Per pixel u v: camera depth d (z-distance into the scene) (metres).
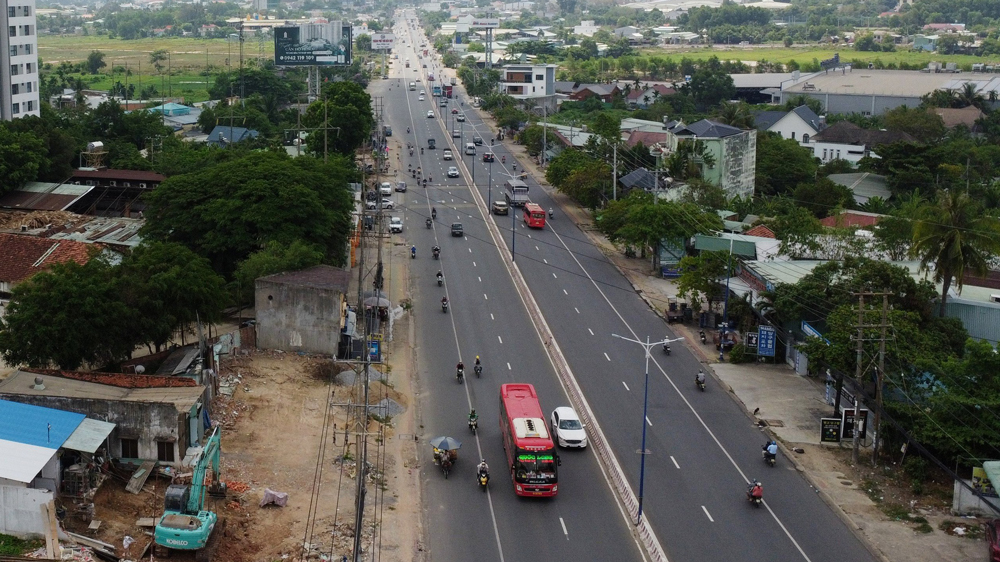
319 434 80.44
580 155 183.88
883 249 118.06
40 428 66.38
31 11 199.62
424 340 107.12
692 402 91.44
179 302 87.56
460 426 85.00
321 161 136.62
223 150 161.12
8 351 81.19
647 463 78.69
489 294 124.75
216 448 68.12
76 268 85.81
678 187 161.38
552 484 71.81
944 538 68.00
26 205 135.38
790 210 142.62
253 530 64.69
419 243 149.38
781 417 88.31
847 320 86.94
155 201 116.19
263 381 89.19
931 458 73.12
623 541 66.56
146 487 68.00
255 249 112.38
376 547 64.19
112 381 75.38
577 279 132.38
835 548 66.31
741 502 72.50
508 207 171.62
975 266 98.38
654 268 136.75
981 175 199.62
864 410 82.38
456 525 68.12
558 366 99.88
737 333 110.06
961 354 94.12
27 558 57.31
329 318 96.31
